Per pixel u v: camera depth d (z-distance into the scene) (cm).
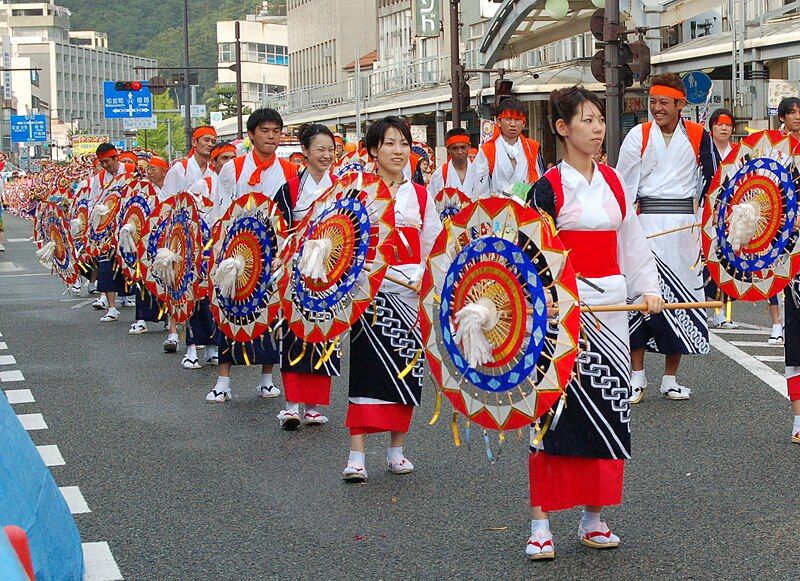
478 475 675
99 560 543
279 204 790
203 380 1030
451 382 511
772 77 2550
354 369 664
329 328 651
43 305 1692
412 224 652
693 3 2597
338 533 574
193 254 963
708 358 1057
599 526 539
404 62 5575
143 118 5750
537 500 520
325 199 661
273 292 801
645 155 881
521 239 480
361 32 7788
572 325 471
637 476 661
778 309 1128
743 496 616
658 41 2572
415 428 809
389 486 657
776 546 534
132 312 1585
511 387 488
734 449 718
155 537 577
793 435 732
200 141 1177
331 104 5831
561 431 510
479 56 3200
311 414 825
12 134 9662
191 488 667
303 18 8569
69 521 510
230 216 819
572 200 528
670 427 784
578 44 3412
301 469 702
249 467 711
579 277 526
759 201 729
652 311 534
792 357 725
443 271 509
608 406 513
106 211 1460
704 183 880
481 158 1291
